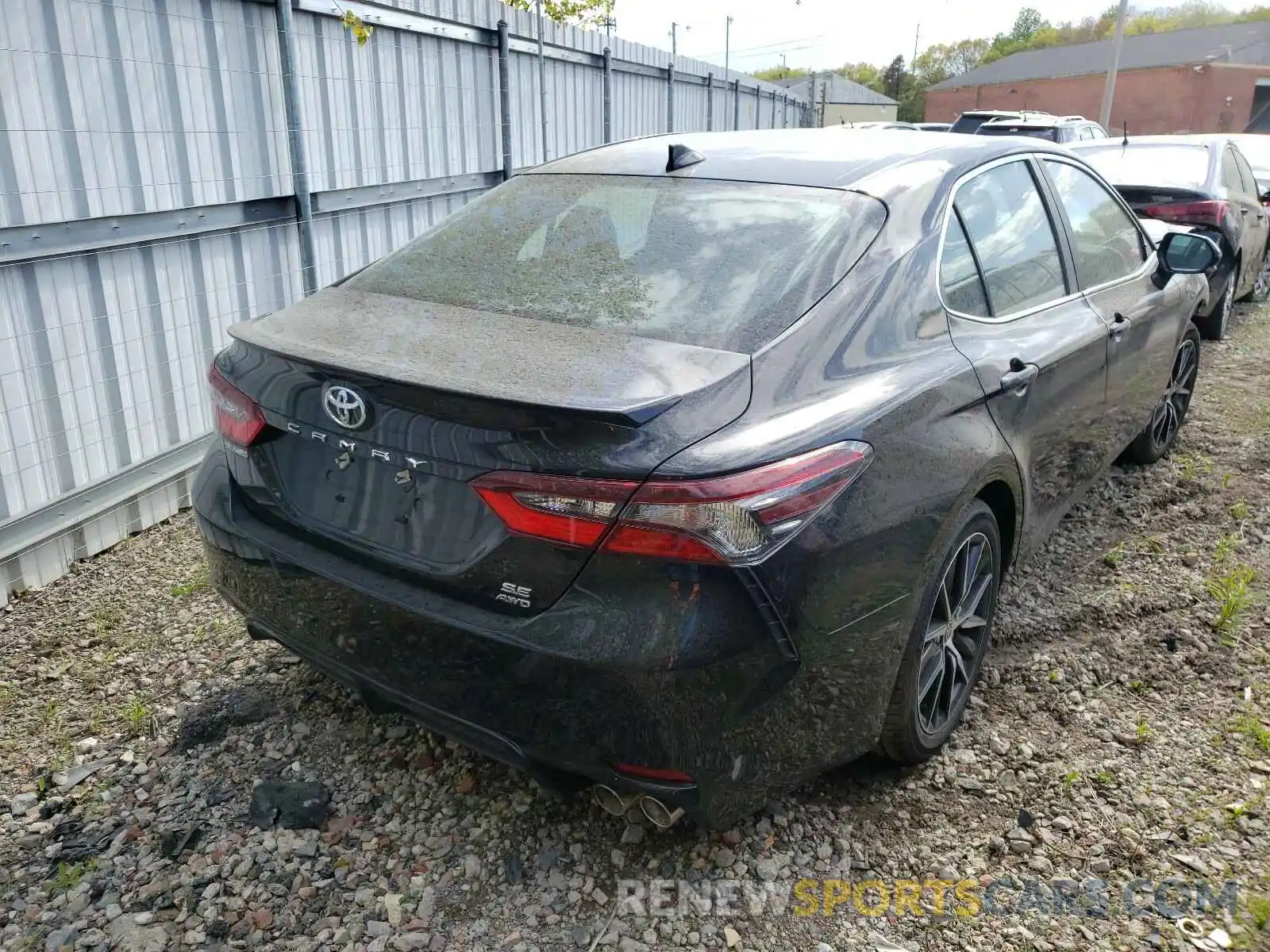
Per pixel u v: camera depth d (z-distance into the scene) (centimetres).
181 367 478
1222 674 331
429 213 691
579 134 937
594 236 286
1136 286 415
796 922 234
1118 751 292
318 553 239
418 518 222
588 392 204
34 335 400
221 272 499
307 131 553
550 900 240
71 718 312
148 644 353
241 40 494
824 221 271
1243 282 858
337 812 268
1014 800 273
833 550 216
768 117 2033
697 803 212
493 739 220
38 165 390
